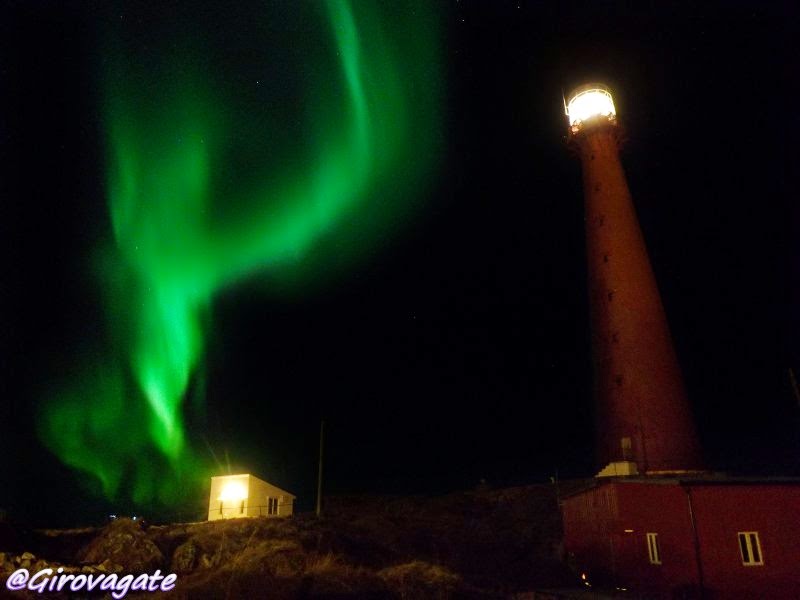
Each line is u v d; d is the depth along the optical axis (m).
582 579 39.06
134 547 34.22
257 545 35.78
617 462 43.81
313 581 27.86
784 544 30.83
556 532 50.75
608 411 49.47
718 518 31.75
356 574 29.95
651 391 47.72
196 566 33.72
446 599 28.08
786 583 30.19
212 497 53.88
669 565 31.69
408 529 51.91
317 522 46.47
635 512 33.59
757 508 31.70
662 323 50.91
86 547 35.41
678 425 46.62
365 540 44.12
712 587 30.56
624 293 51.75
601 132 59.22
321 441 51.62
